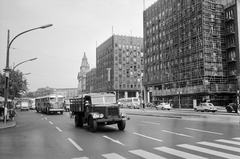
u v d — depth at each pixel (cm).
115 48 10162
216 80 5547
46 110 3866
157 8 7719
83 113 1677
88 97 1566
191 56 5944
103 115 1434
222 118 2320
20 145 1005
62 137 1220
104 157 762
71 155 799
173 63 6712
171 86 6756
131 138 1145
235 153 792
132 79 10288
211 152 809
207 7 5688
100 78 11700
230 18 5606
